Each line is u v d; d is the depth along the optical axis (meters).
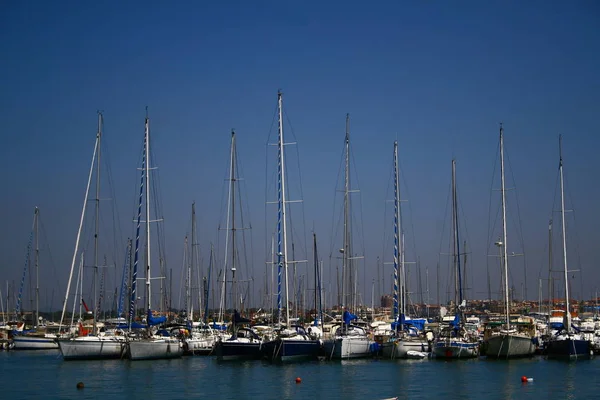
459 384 55.88
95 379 59.41
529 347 75.31
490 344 74.44
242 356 71.88
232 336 74.81
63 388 54.56
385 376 60.69
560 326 88.19
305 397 50.09
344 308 81.12
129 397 50.47
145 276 81.88
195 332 84.81
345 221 81.94
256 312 108.62
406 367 67.19
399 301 81.88
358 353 74.31
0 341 99.50
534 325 88.69
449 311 103.06
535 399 49.25
